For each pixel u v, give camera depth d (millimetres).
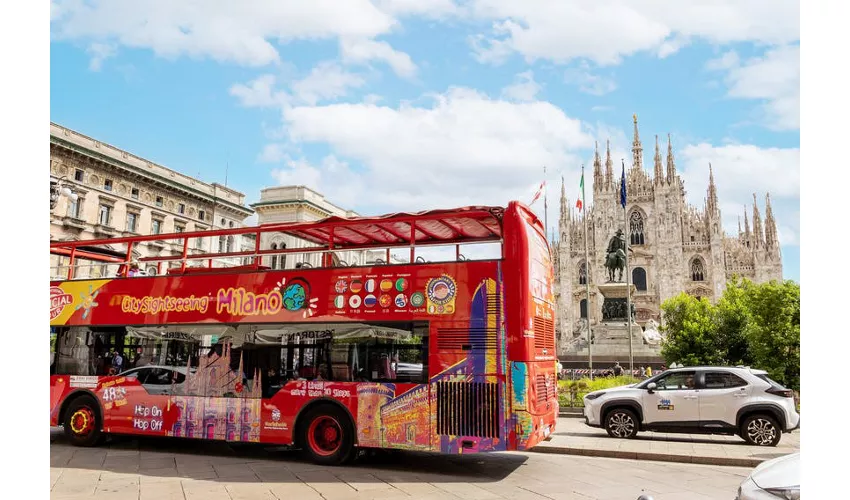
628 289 37812
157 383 12289
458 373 10078
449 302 10359
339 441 10945
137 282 12930
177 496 8477
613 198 91188
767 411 13750
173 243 51781
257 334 11656
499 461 11836
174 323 12391
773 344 26797
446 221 11172
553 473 10555
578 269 92125
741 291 35469
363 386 10703
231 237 58250
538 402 10188
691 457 12047
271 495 8594
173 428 11938
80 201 44906
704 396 14328
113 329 12930
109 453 12312
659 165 89000
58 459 11586
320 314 11234
